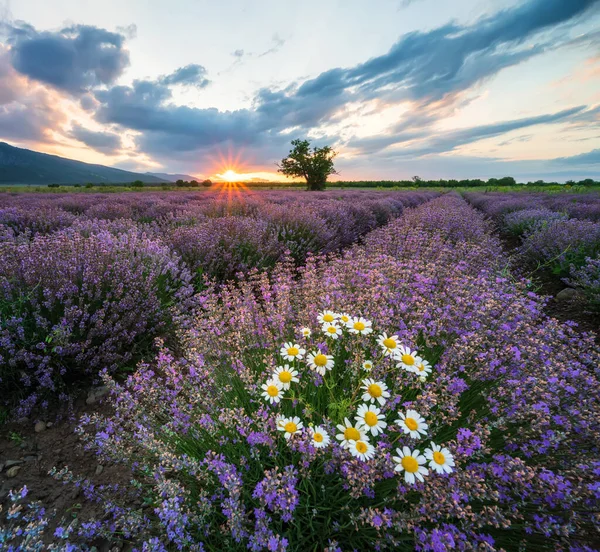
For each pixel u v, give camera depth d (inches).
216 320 97.0
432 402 58.6
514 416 61.4
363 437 48.2
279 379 59.1
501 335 81.5
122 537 63.5
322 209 383.2
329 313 76.5
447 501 45.7
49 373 95.3
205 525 54.5
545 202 590.2
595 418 60.1
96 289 116.9
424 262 156.9
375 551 51.3
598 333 146.2
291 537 51.8
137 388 74.8
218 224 234.7
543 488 50.8
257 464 62.7
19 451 84.1
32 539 46.8
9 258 117.3
